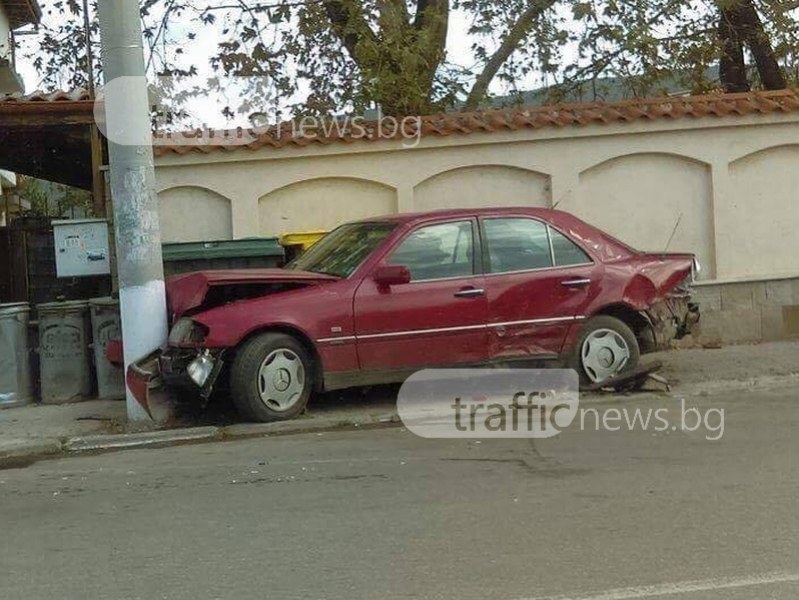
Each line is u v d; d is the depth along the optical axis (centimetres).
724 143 1208
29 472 767
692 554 524
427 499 639
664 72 1558
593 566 511
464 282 898
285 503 643
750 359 1080
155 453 811
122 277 890
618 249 960
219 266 1076
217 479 711
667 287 959
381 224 934
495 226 922
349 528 585
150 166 891
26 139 1296
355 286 878
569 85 1591
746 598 464
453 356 898
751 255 1220
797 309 1215
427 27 1496
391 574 508
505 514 602
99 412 959
